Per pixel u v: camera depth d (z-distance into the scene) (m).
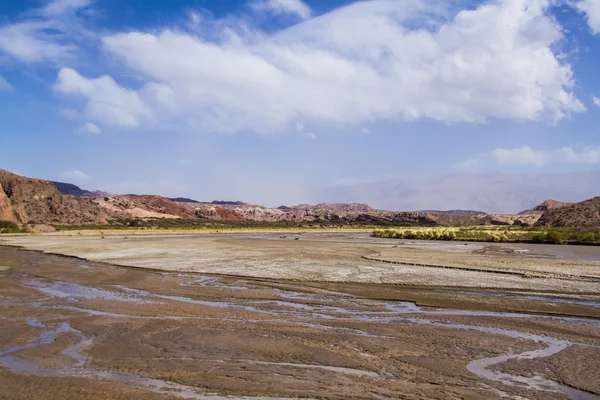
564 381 8.12
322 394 7.50
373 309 14.60
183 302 15.84
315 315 13.70
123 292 18.00
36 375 8.39
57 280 21.41
